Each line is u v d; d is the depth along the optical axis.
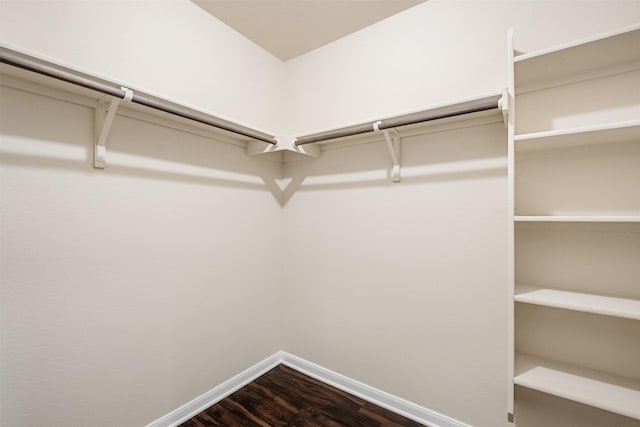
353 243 1.93
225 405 1.76
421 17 1.68
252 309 2.05
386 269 1.79
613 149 1.20
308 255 2.15
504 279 1.42
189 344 1.67
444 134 1.60
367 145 1.88
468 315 1.51
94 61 1.30
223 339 1.86
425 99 1.65
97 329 1.32
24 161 1.12
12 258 1.10
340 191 2.00
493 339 1.45
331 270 2.03
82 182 1.27
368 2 1.67
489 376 1.45
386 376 1.78
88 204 1.28
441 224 1.60
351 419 1.65
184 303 1.65
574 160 1.27
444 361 1.58
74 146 1.24
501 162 1.45
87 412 1.29
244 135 1.71
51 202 1.19
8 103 1.09
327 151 2.06
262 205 2.13
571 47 1.06
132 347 1.43
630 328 1.16
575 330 1.26
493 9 1.47
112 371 1.36
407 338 1.70
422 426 1.60
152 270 1.51
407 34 1.73
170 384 1.58
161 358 1.54
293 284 2.23
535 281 1.35
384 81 1.81
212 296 1.79
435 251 1.62
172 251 1.59
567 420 1.29
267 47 2.12
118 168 1.38
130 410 1.42
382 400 1.77
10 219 1.10
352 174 1.94
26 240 1.13
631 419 1.17
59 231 1.21
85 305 1.28
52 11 1.19
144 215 1.47
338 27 1.90
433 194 1.63
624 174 1.17
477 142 1.51
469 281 1.51
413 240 1.69
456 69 1.56
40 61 1.00
